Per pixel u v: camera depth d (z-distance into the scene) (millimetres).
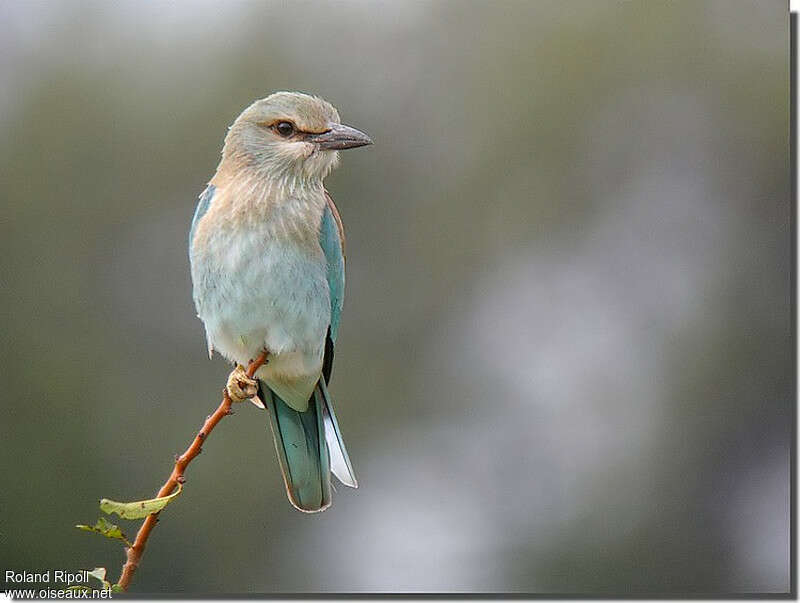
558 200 14953
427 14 14938
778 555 14773
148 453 13445
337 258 8930
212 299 8547
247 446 13492
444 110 14789
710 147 15352
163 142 14125
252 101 14195
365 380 14156
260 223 8516
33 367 13562
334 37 14656
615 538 14297
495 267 14773
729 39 15516
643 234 15125
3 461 13281
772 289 15281
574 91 15086
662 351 15008
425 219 14609
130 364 13711
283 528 13523
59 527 13164
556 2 15391
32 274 13820
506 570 13922
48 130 14133
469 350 14578
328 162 8820
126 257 13961
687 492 14758
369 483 13891
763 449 15086
